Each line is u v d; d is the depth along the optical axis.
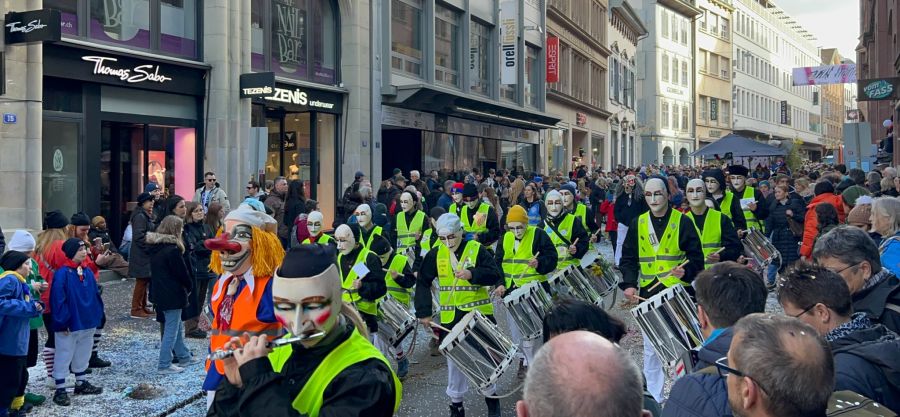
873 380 2.99
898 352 3.02
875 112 37.75
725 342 3.30
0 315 6.07
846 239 4.13
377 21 22.36
